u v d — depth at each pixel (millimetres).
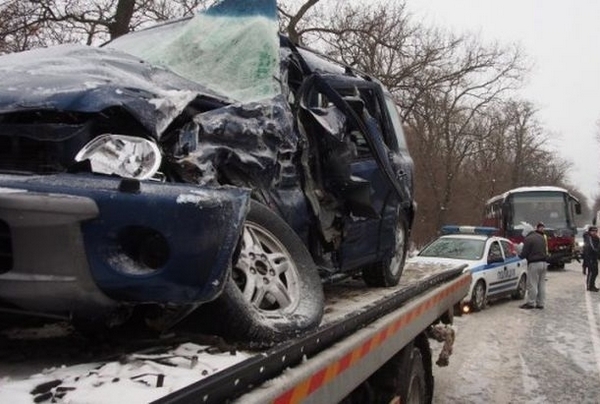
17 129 2697
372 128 4363
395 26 21484
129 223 2312
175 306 2623
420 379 5094
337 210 4270
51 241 2223
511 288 14680
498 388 7344
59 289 2236
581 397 6992
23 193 2211
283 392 2352
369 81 5418
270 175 3447
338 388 2969
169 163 2900
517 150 62906
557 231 25766
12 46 11648
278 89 3682
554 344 9852
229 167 3227
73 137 2680
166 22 4730
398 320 4180
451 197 36625
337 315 3617
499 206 29375
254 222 3203
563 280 21969
